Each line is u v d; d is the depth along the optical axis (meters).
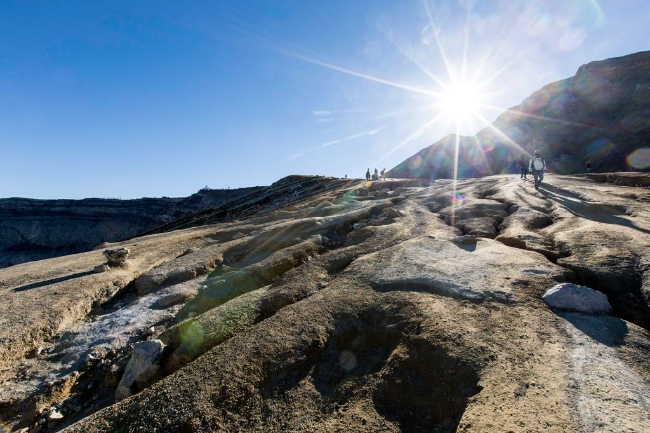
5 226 144.88
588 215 16.75
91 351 11.42
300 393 7.47
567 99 102.88
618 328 7.66
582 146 83.56
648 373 6.07
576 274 10.64
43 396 9.59
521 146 103.81
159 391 7.77
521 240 14.34
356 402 6.97
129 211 145.25
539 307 8.67
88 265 19.92
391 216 23.25
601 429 4.72
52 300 14.00
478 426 5.19
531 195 24.33
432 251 14.31
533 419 5.07
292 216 31.58
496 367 6.55
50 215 145.88
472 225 18.94
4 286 17.03
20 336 11.61
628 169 65.88
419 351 7.68
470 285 10.24
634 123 75.56
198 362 8.67
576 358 6.52
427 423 6.31
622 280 9.62
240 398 7.31
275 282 14.09
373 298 10.48
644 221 14.13
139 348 10.04
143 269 18.67
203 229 32.91
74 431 7.14
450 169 120.25
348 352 8.68
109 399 9.66
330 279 13.46
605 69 98.12
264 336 9.20
